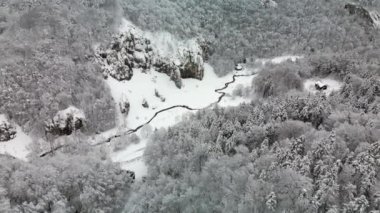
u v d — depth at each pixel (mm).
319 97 91812
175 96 115500
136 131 98250
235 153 75000
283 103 89125
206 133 79688
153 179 75688
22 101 90875
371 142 71375
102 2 120312
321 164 62531
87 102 97562
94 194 71625
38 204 67688
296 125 77625
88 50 108688
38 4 110438
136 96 109938
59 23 108000
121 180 76562
